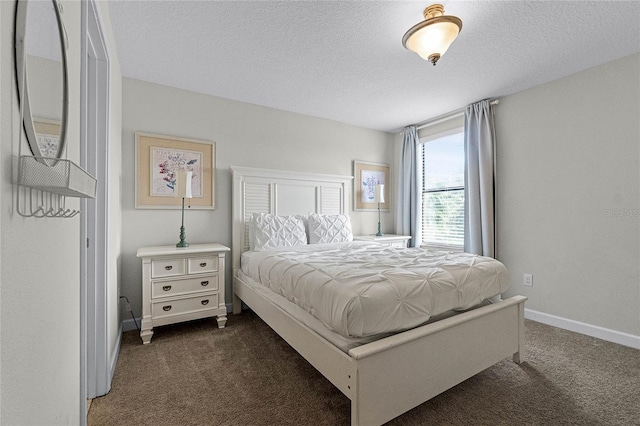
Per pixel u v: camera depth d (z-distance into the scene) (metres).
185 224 2.98
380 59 2.44
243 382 1.80
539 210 2.90
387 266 1.82
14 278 0.57
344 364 1.31
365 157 4.33
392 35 2.11
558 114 2.77
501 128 3.22
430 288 1.56
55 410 0.82
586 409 1.56
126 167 2.71
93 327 1.65
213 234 3.13
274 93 3.12
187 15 1.90
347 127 4.16
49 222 0.77
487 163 3.21
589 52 2.32
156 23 1.98
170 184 2.90
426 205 4.23
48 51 0.72
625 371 1.93
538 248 2.90
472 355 1.66
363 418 1.24
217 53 2.35
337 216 3.51
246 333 2.57
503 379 1.84
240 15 1.90
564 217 2.72
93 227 1.65
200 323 2.82
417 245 4.15
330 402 1.62
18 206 0.58
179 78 2.78
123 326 2.64
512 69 2.60
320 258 2.17
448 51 2.31
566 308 2.70
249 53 2.36
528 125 2.98
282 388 1.74
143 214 2.78
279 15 1.90
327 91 3.08
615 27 2.01
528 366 1.99
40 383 0.70
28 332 0.64
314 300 1.56
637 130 2.31
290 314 1.88
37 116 0.66
